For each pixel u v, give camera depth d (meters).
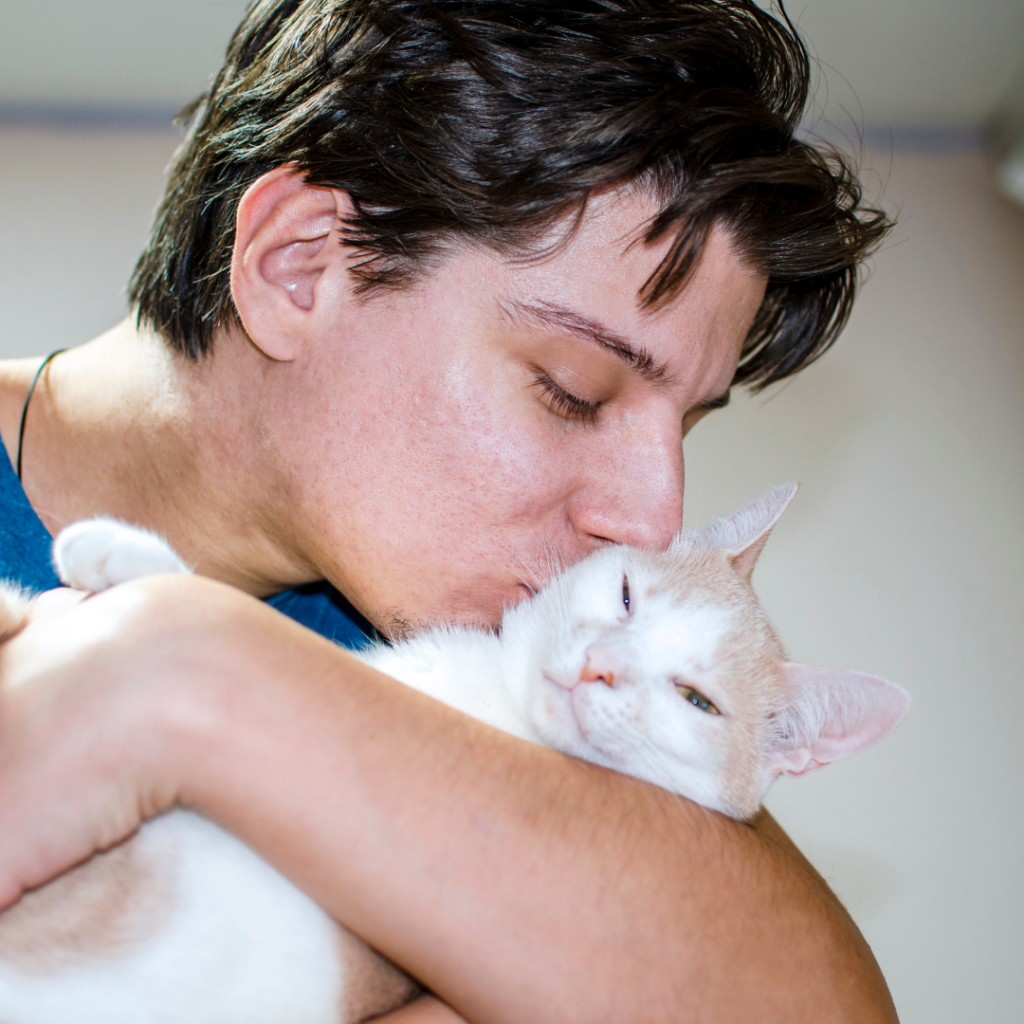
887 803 2.64
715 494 3.00
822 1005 0.86
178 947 0.90
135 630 0.75
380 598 1.29
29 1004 0.88
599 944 0.77
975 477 3.07
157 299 1.37
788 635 2.81
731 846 0.94
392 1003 0.97
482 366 1.11
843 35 2.95
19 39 2.71
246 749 0.72
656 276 1.08
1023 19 2.83
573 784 0.88
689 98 1.08
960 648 2.82
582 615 1.45
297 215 1.19
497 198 1.04
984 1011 2.42
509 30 1.08
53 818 0.70
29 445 1.42
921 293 3.32
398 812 0.75
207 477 1.33
